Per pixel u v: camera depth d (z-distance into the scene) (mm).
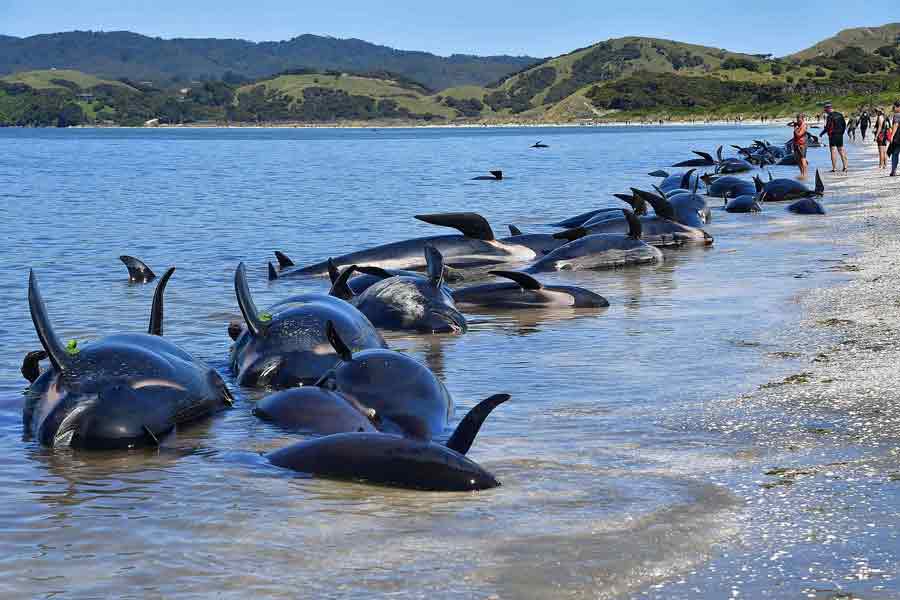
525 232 24828
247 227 26562
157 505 6449
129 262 17359
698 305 13930
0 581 5207
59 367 8453
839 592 4781
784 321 12266
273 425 8547
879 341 10766
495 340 12094
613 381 9680
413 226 26484
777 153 59438
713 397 8828
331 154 89875
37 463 7594
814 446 7246
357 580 5102
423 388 8523
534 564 5246
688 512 5965
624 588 4926
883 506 5918
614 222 21062
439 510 6176
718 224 25219
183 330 12992
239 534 5844
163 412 8344
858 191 32219
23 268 18797
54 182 47656
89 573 5301
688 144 98812
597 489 6465
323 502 6410
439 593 4922
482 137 163000
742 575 5023
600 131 193625
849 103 188875
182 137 190125
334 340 8922
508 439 7730
